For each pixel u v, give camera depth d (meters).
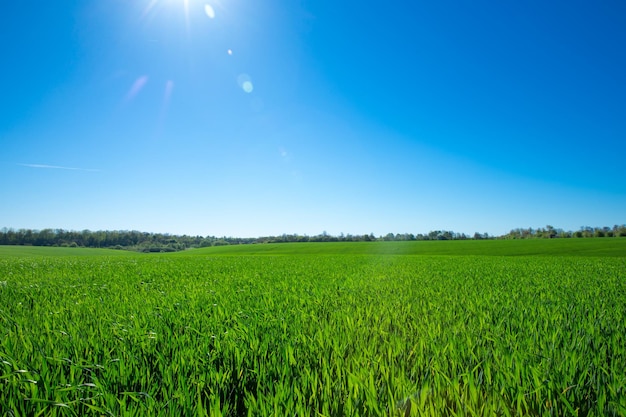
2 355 3.13
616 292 8.81
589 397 2.73
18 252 75.25
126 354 3.50
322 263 23.64
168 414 2.35
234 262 25.30
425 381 2.90
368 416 2.40
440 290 9.25
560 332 4.45
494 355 3.47
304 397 2.61
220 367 3.16
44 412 2.38
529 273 15.12
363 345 3.93
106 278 12.68
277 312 6.02
